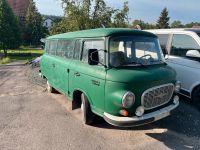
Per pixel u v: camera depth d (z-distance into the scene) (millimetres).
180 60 7344
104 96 5035
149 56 5684
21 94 9508
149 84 4879
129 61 5305
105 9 19156
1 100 8695
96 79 5238
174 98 5598
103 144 5230
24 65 24312
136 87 4762
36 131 5934
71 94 6520
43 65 9484
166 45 7895
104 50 5223
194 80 6938
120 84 4750
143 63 5430
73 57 6523
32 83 11688
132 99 4723
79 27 18672
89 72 5492
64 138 5543
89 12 18938
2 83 12180
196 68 6871
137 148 5031
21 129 6066
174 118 6531
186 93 7258
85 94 5758
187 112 6941
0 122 6535
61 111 7336
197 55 6754
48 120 6621
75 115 6957
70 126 6184
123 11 19672
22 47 70750
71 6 18656
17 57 43125
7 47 51031
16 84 11672
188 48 7195
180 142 5258
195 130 5832
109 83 4891
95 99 5363
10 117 6902
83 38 6051
